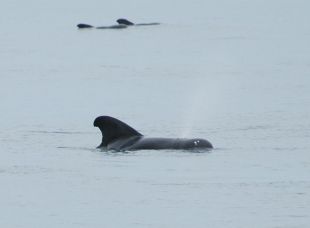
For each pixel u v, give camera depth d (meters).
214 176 103.00
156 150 119.00
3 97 195.12
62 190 96.25
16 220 84.06
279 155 116.69
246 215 84.81
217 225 81.50
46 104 181.50
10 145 128.75
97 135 138.75
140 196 93.12
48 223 82.81
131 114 165.25
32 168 109.06
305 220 82.50
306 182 98.75
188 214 85.56
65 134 140.12
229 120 153.88
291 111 162.62
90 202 90.81
